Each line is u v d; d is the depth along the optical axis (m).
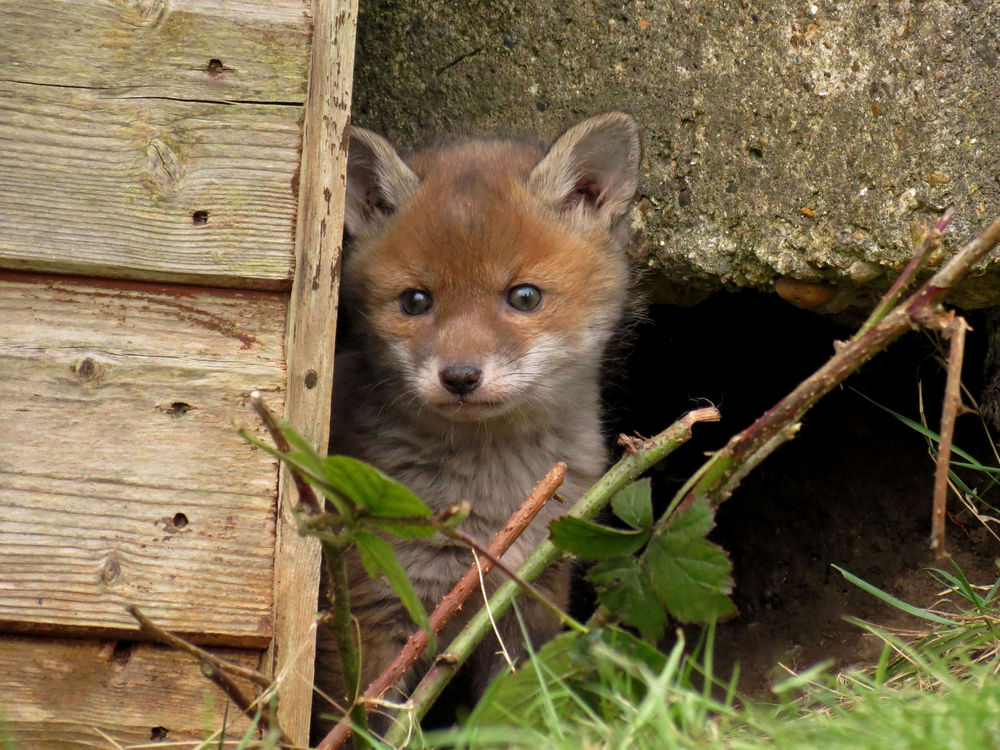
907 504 9.91
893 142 7.81
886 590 9.38
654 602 5.38
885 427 10.36
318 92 5.94
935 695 5.36
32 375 5.61
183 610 5.71
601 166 8.41
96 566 5.62
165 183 5.78
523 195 8.10
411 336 7.67
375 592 7.41
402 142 9.18
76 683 5.68
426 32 9.02
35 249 5.64
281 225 5.89
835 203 8.01
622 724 5.16
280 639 5.79
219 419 5.79
